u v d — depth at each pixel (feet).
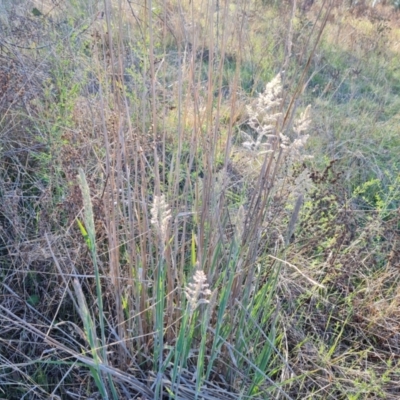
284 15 9.11
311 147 10.54
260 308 5.57
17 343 5.79
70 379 5.68
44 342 5.59
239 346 5.40
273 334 5.31
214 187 5.02
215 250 5.20
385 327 6.75
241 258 5.09
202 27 5.52
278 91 4.27
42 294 6.42
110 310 5.93
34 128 8.06
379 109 12.74
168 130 7.68
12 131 7.93
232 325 5.30
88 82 7.38
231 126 4.99
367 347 6.85
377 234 8.00
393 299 7.06
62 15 9.23
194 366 5.57
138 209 5.31
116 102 5.35
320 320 6.88
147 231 5.10
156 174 4.93
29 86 7.84
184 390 5.13
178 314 5.41
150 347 5.54
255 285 5.49
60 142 6.80
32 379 5.40
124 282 5.72
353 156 10.52
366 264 7.74
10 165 7.82
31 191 7.73
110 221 5.24
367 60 15.99
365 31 18.21
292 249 6.97
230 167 6.59
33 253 6.09
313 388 5.75
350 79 14.94
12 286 6.32
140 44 6.48
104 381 5.15
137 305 5.19
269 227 6.12
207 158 5.07
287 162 5.04
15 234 6.74
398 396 5.98
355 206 9.07
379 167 10.67
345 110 12.42
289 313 6.70
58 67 8.31
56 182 7.02
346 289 7.12
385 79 15.30
